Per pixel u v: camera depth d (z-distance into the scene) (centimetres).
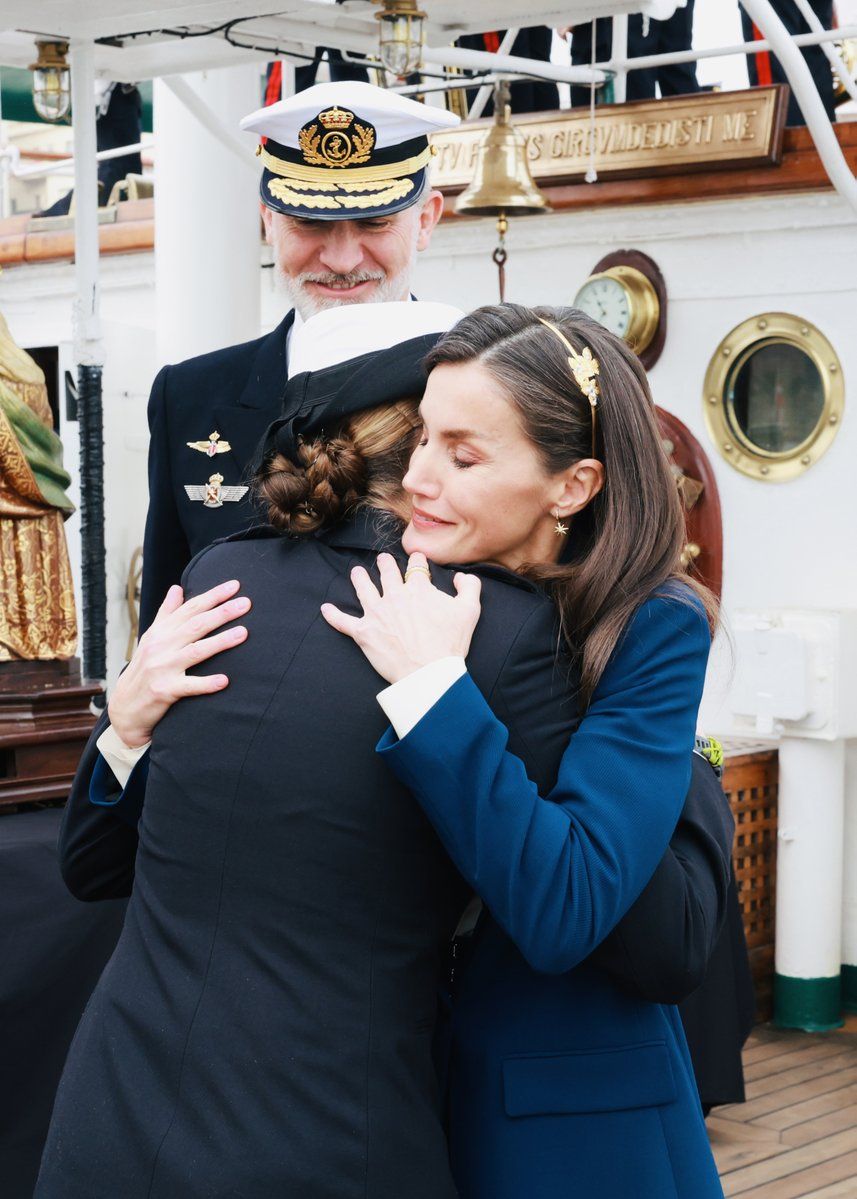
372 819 124
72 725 279
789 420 442
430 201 249
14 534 279
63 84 352
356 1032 122
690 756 132
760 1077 398
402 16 292
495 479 133
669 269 454
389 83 461
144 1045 125
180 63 374
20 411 278
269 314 537
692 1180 136
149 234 564
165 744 132
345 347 150
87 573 374
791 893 434
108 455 534
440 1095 134
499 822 120
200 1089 121
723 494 454
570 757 127
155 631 136
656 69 512
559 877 119
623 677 131
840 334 429
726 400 450
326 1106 120
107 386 532
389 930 125
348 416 142
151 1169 120
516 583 134
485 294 491
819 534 437
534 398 132
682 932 130
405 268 238
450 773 120
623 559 134
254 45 357
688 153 432
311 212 228
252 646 131
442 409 133
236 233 447
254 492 151
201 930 127
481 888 121
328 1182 118
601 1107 133
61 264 596
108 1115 124
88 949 242
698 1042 335
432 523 136
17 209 849
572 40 503
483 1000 136
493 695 127
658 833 125
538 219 475
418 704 121
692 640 134
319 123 228
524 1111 132
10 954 234
